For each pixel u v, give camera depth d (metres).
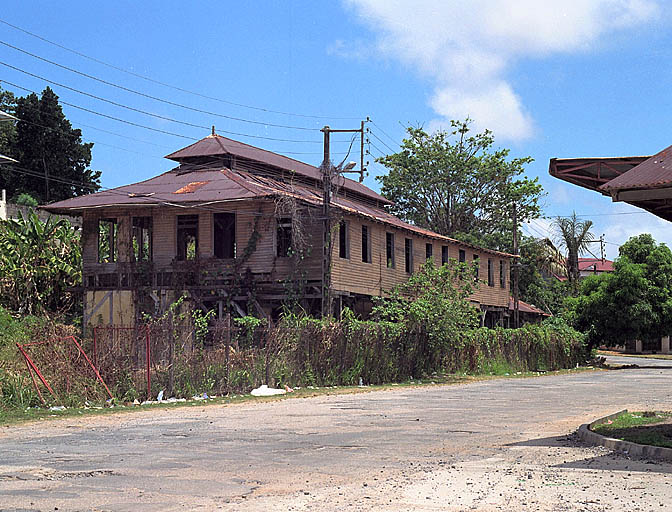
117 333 21.41
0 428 15.05
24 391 18.42
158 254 35.34
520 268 67.06
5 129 66.19
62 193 69.50
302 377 26.66
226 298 33.97
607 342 55.44
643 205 13.27
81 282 36.88
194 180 36.97
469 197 68.19
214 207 34.66
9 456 11.05
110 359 20.67
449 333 35.19
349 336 29.17
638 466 10.28
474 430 14.67
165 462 10.52
